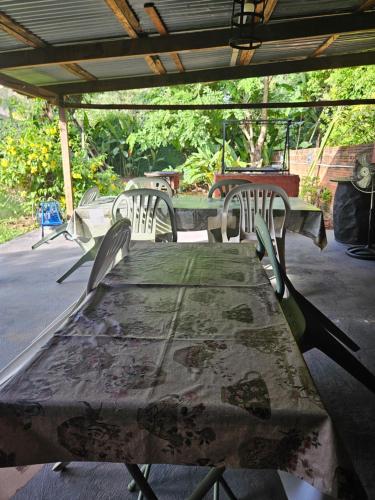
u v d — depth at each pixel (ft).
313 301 10.97
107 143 37.37
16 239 18.88
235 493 5.00
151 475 5.30
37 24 11.01
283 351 3.45
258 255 7.20
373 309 10.43
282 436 2.59
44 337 4.87
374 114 25.43
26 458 2.77
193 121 35.86
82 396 2.79
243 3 8.82
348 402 6.70
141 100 39.52
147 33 12.44
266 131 37.09
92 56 12.83
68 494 5.00
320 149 27.43
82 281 12.86
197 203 13.08
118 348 3.51
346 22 12.13
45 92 17.46
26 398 2.77
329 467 2.46
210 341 3.64
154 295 4.85
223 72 18.40
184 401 2.73
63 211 22.97
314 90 33.50
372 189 15.29
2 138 22.74
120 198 11.27
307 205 12.21
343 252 16.02
